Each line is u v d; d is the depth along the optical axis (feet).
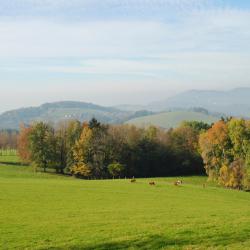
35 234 111.34
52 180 308.60
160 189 257.55
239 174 371.76
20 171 440.45
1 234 111.34
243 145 378.12
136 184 283.79
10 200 184.75
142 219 138.21
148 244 99.96
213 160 392.27
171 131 525.75
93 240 103.76
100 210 161.17
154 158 479.41
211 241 102.37
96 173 451.53
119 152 464.24
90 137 448.65
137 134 483.92
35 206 168.76
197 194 242.99
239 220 135.03
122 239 103.81
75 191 229.04
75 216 144.66
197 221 133.08
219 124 395.96
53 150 463.42
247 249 95.30
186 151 494.59
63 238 106.32
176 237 105.81
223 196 245.04
